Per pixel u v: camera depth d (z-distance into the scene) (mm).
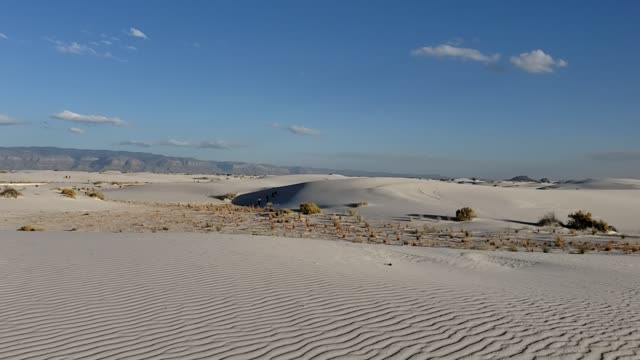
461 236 28422
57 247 14461
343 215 40250
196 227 30281
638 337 7605
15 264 11664
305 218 37625
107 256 12977
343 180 66688
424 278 12344
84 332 7027
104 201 53375
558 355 6676
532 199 50625
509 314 8688
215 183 101688
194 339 6828
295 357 6273
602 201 51344
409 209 42344
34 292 9164
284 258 13852
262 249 15250
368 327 7562
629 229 34344
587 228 33156
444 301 9445
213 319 7750
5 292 9125
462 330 7586
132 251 13891
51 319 7586
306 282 10672
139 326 7336
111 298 8867
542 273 14719
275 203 57469
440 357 6434
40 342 6609
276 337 6984
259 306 8555
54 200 46156
